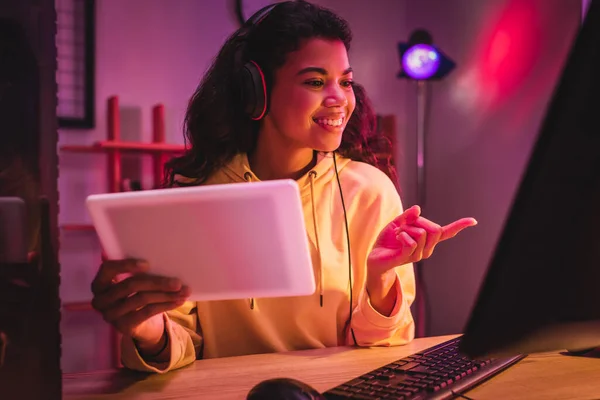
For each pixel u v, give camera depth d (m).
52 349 0.60
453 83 3.57
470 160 3.42
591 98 0.48
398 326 1.12
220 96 1.31
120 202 0.76
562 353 0.97
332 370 0.95
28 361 0.60
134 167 3.38
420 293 3.52
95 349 3.28
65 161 3.24
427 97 3.78
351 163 1.43
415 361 0.83
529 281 0.50
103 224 0.79
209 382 0.89
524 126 3.02
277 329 1.25
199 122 1.35
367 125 1.48
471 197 3.40
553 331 0.52
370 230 1.33
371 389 0.70
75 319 3.25
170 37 3.44
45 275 0.60
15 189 0.59
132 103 3.38
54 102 0.59
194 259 0.80
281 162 1.31
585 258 0.49
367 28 3.89
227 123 1.32
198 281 0.82
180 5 3.46
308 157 1.32
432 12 3.76
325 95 1.15
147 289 0.82
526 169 0.50
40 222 0.59
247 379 0.90
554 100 0.49
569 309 0.51
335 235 1.31
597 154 0.48
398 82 3.99
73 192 3.26
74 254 3.27
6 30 0.57
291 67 1.15
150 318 0.92
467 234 3.42
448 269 3.55
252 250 0.78
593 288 0.50
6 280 0.59
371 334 1.11
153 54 3.41
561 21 2.79
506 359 0.87
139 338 0.92
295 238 0.76
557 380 0.82
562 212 0.49
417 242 0.97
